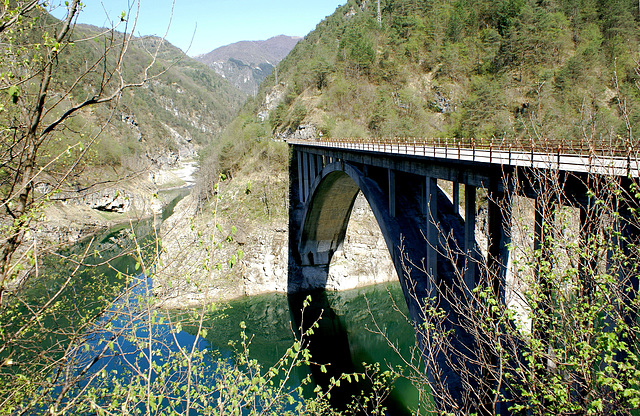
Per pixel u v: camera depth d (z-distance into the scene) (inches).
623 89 1572.3
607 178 266.4
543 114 1601.9
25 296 330.3
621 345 224.5
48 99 248.2
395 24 3740.2
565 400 234.7
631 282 291.7
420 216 823.7
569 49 2886.3
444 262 677.3
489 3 3570.4
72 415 269.4
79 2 211.8
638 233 320.5
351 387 1039.0
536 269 269.6
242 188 2118.6
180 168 5994.1
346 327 1475.1
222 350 1261.1
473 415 301.1
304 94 3260.3
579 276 249.8
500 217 519.8
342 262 1899.6
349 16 5541.3
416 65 3329.2
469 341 530.6
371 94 3009.4
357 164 1135.6
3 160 242.1
